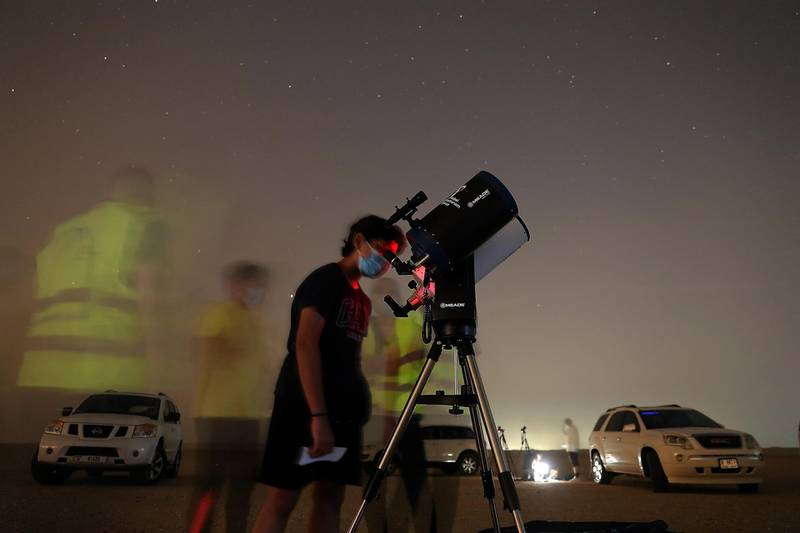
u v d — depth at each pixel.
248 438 5.16
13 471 12.48
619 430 11.99
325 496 3.10
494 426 3.02
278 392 3.05
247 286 5.18
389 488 9.86
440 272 3.11
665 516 7.03
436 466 15.07
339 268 3.06
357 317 3.11
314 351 2.83
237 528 5.91
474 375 3.08
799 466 17.58
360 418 3.10
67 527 6.00
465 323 3.13
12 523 6.15
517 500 2.89
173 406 12.16
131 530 5.87
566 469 15.38
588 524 4.18
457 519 6.67
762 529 6.17
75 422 10.30
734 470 10.11
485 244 3.36
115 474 13.00
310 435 2.93
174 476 12.02
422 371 3.15
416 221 3.18
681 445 10.28
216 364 5.11
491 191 3.14
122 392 11.55
